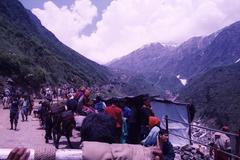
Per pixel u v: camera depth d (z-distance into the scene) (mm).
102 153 3719
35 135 21516
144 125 12109
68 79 136750
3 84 61438
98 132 8117
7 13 190375
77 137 19375
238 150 11297
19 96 36531
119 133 12086
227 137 12727
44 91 60125
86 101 16734
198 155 18859
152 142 8562
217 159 12906
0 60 69375
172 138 21531
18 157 3516
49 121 18344
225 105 159875
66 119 15516
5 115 34750
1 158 3557
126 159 3729
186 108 22016
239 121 133500
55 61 136625
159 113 21656
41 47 136000
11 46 110562
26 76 73688
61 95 60656
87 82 161250
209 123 151750
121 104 12555
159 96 21531
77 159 3676
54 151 3633
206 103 181875
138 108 12836
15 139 19594
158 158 3848
